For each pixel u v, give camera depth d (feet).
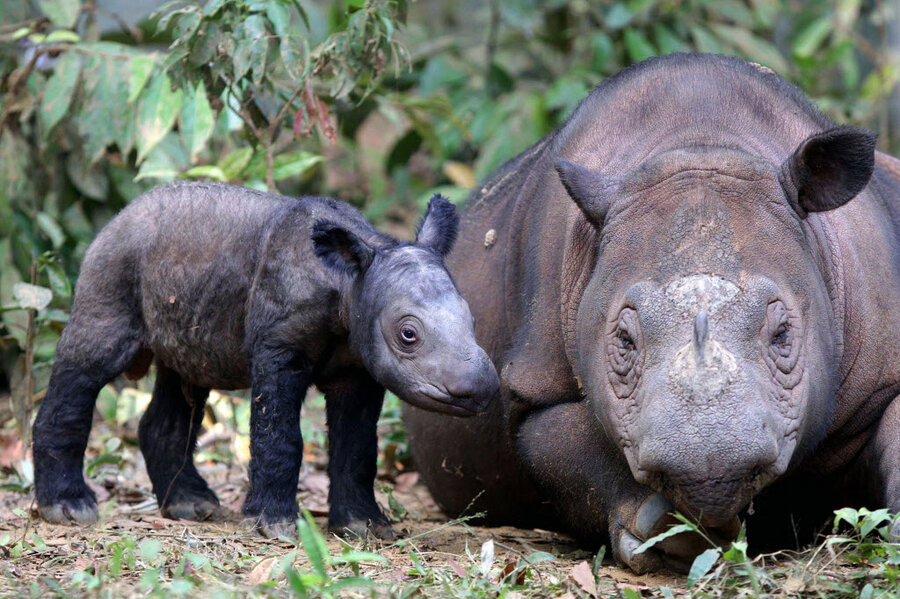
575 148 33.68
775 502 33.58
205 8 41.42
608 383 26.55
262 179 48.01
